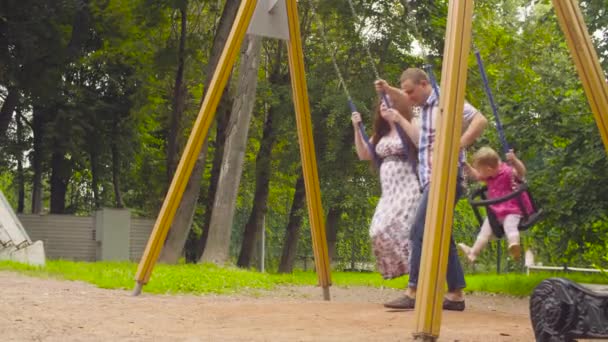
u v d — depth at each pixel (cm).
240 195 3969
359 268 4062
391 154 855
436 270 573
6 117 3111
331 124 2627
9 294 852
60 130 3281
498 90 1836
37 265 1542
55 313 703
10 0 2867
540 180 1575
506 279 1762
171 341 567
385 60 2773
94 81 3531
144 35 3142
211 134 3466
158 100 3434
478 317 749
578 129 1555
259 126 3316
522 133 1602
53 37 2931
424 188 788
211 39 3062
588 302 487
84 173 3988
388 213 852
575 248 1733
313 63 2939
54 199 3628
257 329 646
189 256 3831
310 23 2889
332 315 748
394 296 1435
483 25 2742
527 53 2389
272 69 3128
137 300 879
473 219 3578
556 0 674
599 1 1559
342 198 2838
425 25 2688
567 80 1623
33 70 2956
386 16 2703
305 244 4497
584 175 1506
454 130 593
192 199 2398
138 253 3572
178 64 2970
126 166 3744
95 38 3188
